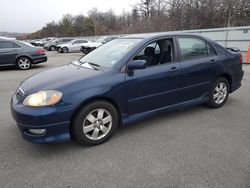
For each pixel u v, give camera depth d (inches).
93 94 127.0
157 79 150.5
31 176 108.0
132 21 1786.4
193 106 186.5
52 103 119.0
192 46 172.4
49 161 120.1
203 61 173.8
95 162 118.6
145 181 103.2
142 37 159.8
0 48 419.5
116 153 126.7
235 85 202.1
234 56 197.6
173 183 101.5
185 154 124.0
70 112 122.5
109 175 107.9
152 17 1459.2
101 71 137.6
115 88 134.6
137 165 115.1
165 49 159.6
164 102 158.7
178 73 159.9
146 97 148.8
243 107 195.3
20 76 366.3
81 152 128.4
